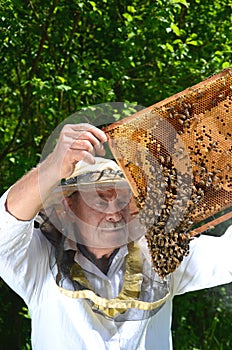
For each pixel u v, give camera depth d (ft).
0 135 43.68
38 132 43.98
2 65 42.60
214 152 16.76
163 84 42.55
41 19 41.47
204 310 46.80
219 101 16.67
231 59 42.75
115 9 42.47
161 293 17.95
